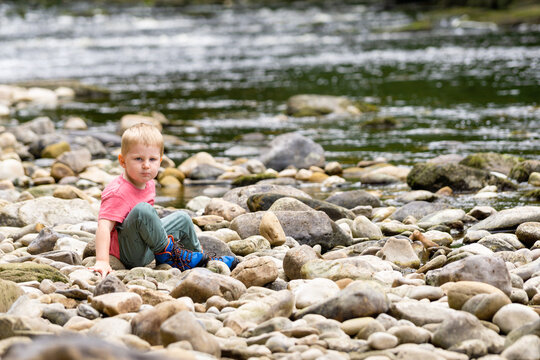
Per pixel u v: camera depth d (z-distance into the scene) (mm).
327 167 9391
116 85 18438
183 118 13672
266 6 43594
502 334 3957
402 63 20859
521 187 8148
